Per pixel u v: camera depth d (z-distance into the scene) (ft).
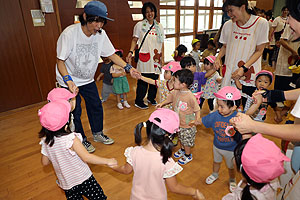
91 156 4.45
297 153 3.74
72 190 4.78
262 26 7.05
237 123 3.63
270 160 2.93
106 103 13.17
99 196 5.18
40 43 12.36
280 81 11.16
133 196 4.18
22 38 11.73
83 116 11.41
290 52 10.41
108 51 7.79
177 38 23.76
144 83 11.77
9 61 11.59
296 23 3.14
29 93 12.63
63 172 4.60
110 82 12.30
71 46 6.63
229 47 7.95
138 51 11.36
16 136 9.53
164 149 3.89
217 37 13.79
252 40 7.32
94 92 8.00
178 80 6.45
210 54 14.43
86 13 6.14
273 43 19.20
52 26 12.57
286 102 9.18
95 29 6.44
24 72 12.20
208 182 6.51
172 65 7.99
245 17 7.20
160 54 11.75
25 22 11.57
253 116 7.42
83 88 7.77
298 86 5.89
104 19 6.38
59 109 4.38
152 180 3.95
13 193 6.38
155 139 3.94
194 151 8.21
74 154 4.55
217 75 10.45
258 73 7.34
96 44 7.17
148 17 10.81
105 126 10.29
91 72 7.55
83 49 6.89
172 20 22.79
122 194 6.26
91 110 8.29
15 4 11.12
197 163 7.52
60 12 13.53
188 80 6.40
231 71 8.00
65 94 5.57
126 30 17.98
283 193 3.79
